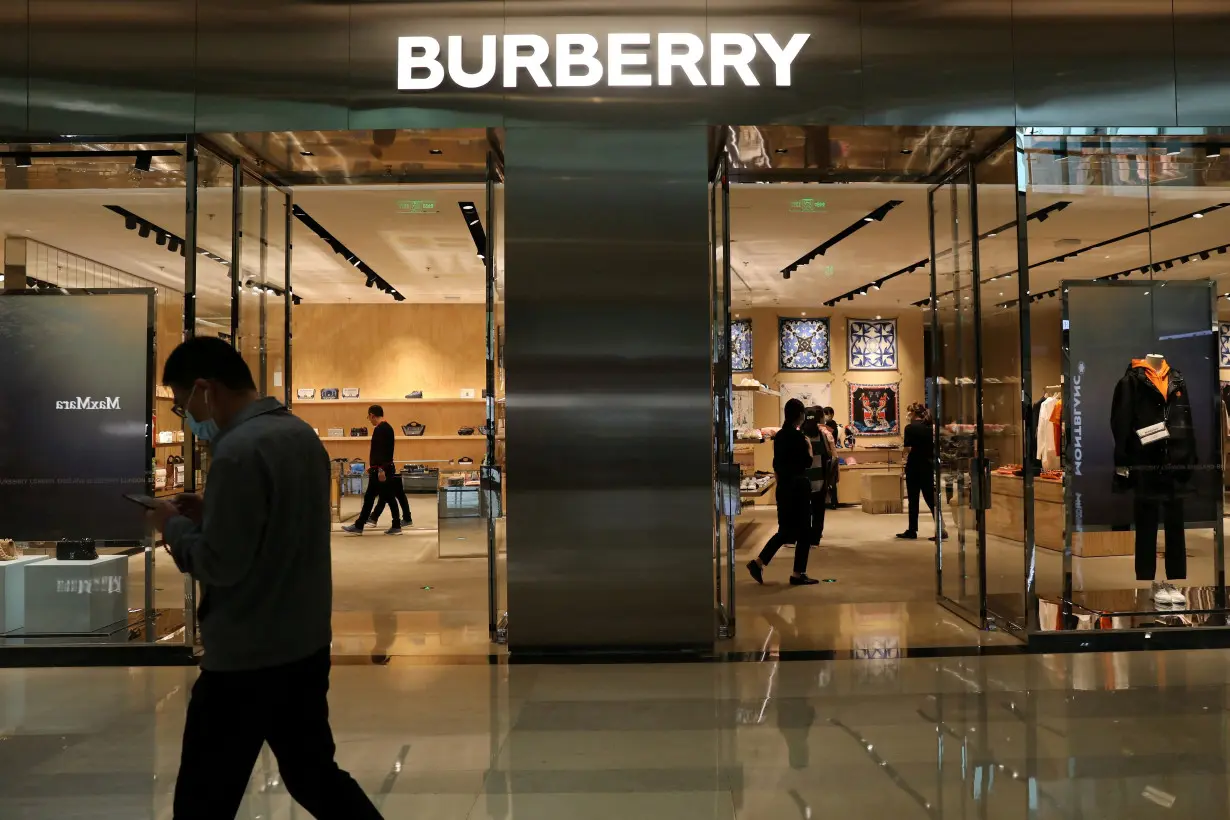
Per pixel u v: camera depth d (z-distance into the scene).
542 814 2.73
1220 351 5.06
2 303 5.03
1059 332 4.89
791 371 14.59
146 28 4.79
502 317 4.75
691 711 3.73
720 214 4.94
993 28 4.76
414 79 4.73
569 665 4.50
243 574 1.79
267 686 1.86
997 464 5.08
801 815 2.72
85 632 4.88
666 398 4.72
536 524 4.71
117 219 6.74
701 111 4.73
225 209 5.16
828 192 6.39
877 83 4.74
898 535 9.61
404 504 10.70
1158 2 4.79
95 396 5.01
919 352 14.95
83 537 4.94
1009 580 4.97
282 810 2.77
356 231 8.31
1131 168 5.18
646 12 4.74
